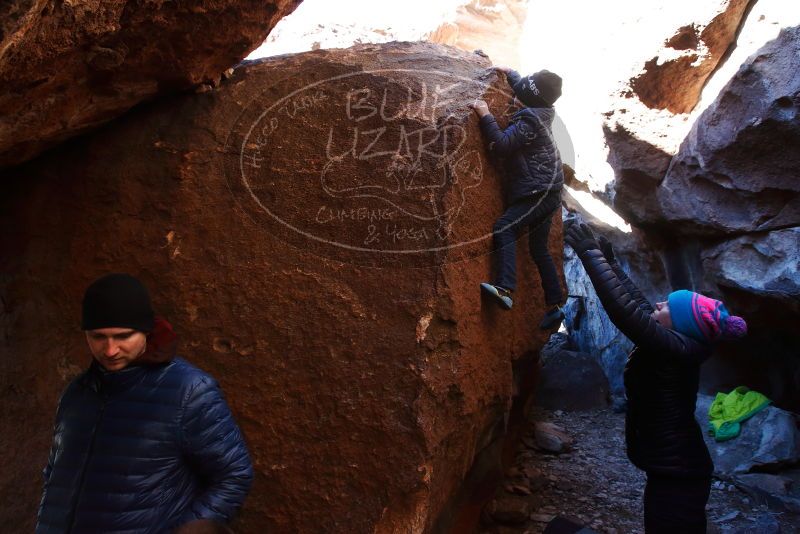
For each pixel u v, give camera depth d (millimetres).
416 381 2592
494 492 3762
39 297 2857
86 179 2842
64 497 1646
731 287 5148
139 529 1604
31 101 2100
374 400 2604
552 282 3275
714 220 5016
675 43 5020
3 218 2914
